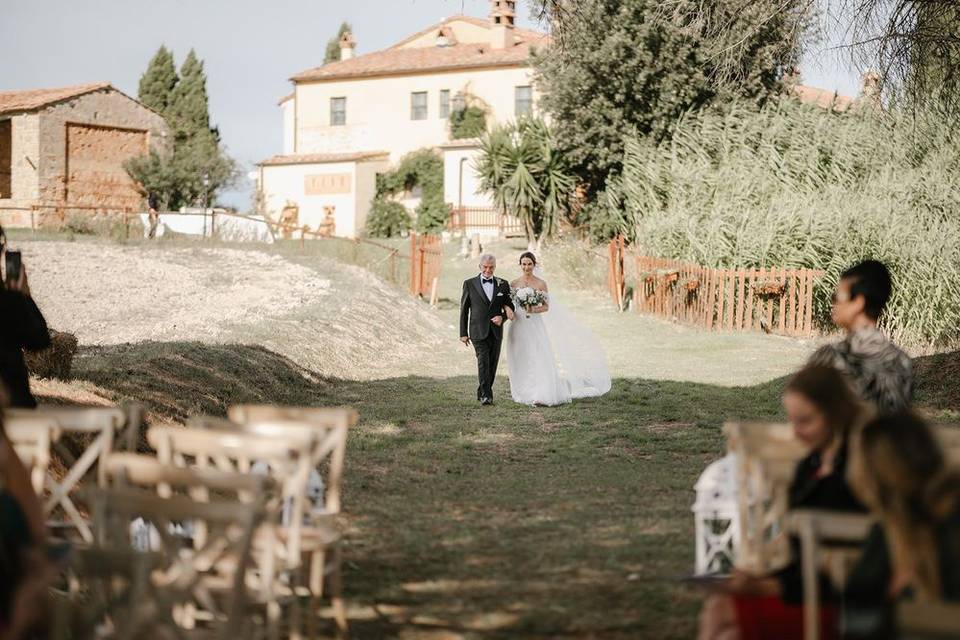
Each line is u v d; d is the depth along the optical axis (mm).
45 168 46500
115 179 49844
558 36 15797
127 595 4055
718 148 31188
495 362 14773
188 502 4188
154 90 74750
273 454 5062
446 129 56469
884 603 3551
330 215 55531
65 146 47438
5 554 3742
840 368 5719
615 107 35719
